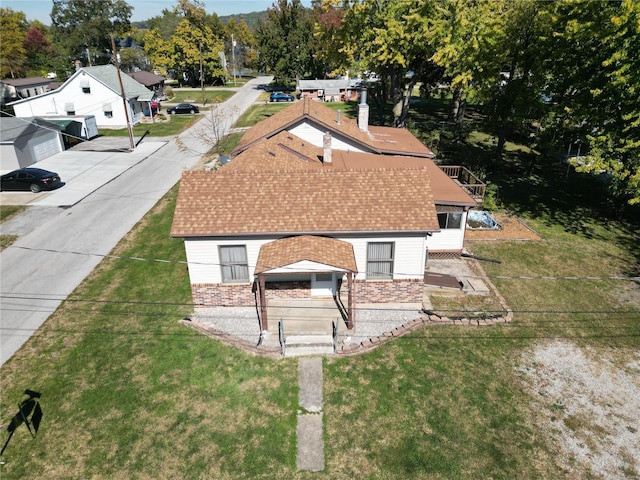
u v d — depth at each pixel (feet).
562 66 86.79
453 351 51.80
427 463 38.91
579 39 79.25
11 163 117.70
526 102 99.81
